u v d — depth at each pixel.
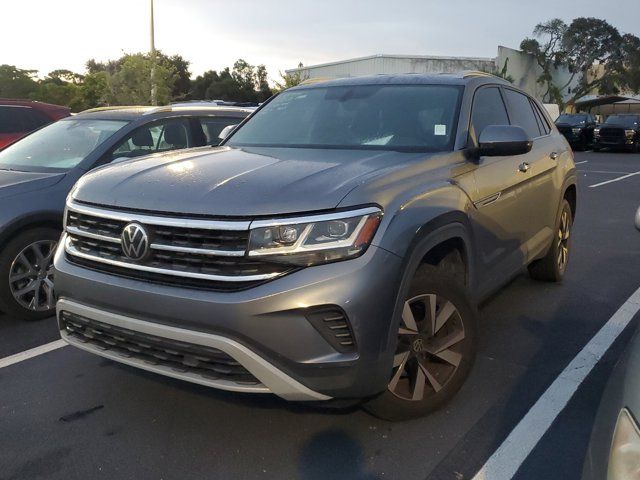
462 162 3.88
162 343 3.00
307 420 3.53
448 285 3.41
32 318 5.12
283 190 2.99
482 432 3.39
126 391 3.89
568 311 5.34
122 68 30.17
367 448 3.25
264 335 2.80
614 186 15.60
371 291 2.88
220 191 3.06
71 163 5.51
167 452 3.23
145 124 6.04
